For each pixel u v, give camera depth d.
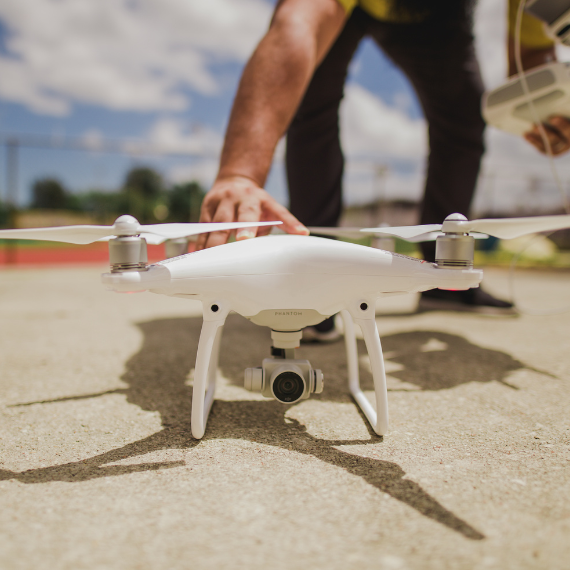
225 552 0.46
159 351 1.45
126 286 0.64
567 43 1.17
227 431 0.80
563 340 1.62
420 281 0.71
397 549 0.47
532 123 1.32
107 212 7.16
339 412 0.90
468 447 0.73
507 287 3.33
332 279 0.72
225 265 0.71
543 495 0.58
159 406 0.94
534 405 0.95
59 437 0.78
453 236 0.70
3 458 0.69
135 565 0.44
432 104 1.76
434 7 1.47
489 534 0.49
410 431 0.80
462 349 1.48
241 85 1.10
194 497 0.57
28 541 0.48
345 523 0.51
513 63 1.52
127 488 0.60
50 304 2.55
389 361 1.32
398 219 5.62
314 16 1.17
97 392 1.04
